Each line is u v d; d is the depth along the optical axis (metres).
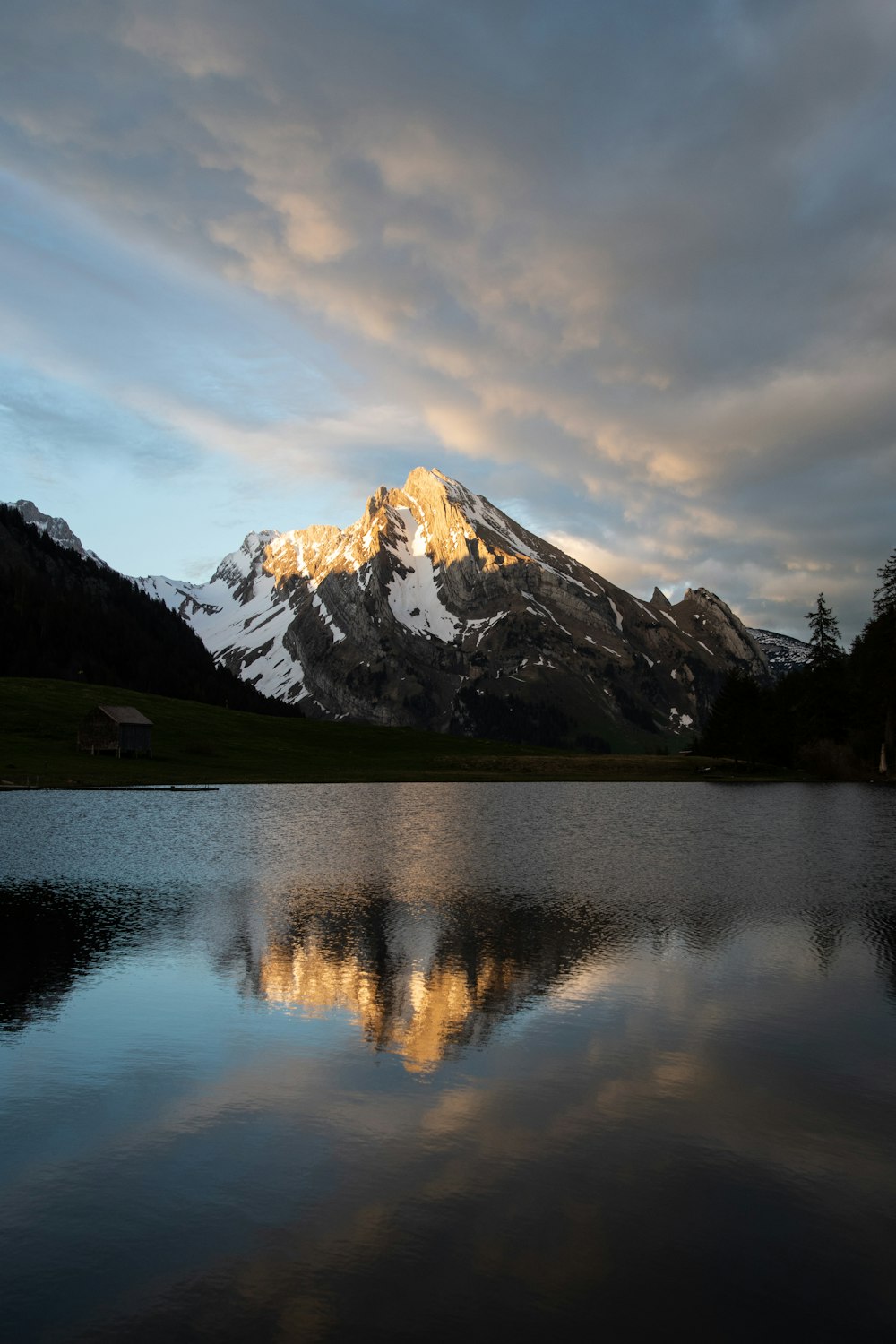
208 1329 9.69
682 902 34.38
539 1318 9.84
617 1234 11.38
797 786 125.06
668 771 147.38
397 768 143.62
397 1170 12.96
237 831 60.66
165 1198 12.27
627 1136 14.03
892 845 54.75
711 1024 19.39
